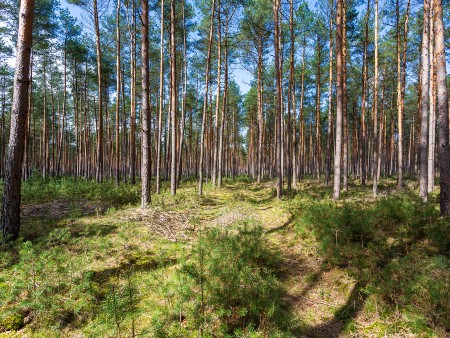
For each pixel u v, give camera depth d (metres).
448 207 6.53
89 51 21.86
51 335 3.25
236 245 4.72
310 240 6.13
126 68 21.70
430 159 12.83
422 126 10.62
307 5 16.36
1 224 5.66
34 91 27.83
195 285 3.69
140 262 5.12
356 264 4.75
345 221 5.55
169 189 14.36
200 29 17.19
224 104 17.66
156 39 18.59
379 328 3.45
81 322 3.50
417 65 17.06
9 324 3.35
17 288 3.73
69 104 32.19
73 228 6.91
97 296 3.96
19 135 5.81
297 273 4.95
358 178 23.28
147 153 9.37
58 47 21.08
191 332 3.23
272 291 3.84
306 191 13.77
